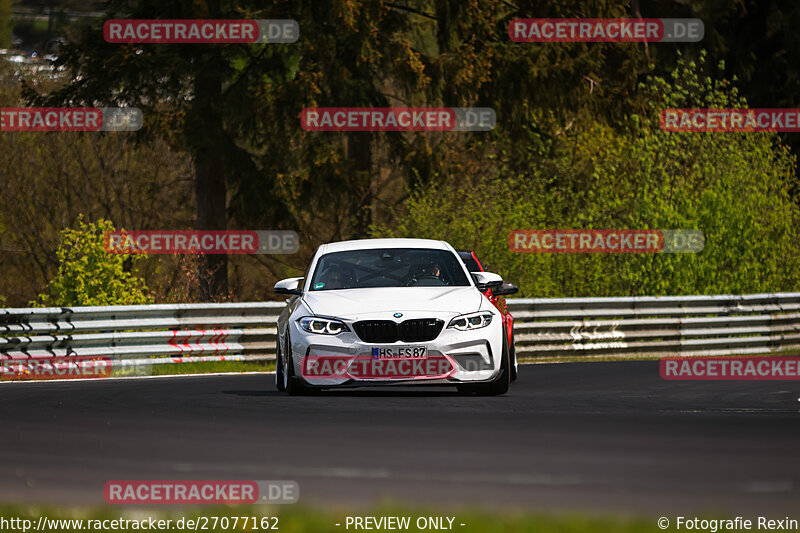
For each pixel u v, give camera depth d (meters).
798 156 177.50
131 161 183.12
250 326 84.62
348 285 54.81
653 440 38.03
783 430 40.81
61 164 181.75
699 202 127.31
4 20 181.75
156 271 151.88
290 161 141.38
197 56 139.62
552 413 46.28
